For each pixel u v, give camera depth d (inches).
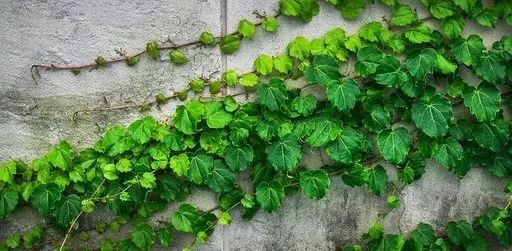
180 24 40.7
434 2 41.6
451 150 43.1
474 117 44.0
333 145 41.8
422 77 40.4
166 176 42.6
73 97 41.7
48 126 42.2
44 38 40.2
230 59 41.7
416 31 41.8
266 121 41.5
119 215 43.2
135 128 41.2
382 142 41.9
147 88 41.9
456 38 41.8
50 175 41.9
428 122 41.3
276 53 42.0
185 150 42.0
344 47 41.8
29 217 43.7
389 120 42.0
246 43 41.6
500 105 44.4
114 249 43.9
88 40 40.5
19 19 39.6
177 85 41.9
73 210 42.0
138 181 41.0
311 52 41.5
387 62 40.8
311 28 41.8
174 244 44.6
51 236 44.0
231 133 41.3
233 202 43.3
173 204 43.8
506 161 44.6
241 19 41.1
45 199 41.6
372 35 41.7
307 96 41.8
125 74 41.5
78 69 41.1
